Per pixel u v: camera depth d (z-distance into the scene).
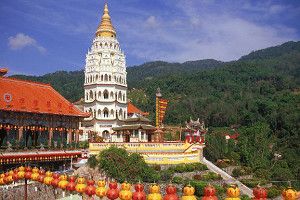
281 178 100.12
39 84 92.69
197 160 83.00
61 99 92.69
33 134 86.31
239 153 115.88
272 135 172.50
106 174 69.69
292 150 144.88
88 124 117.81
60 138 89.06
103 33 122.69
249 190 78.12
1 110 74.00
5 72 89.06
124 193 29.78
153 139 99.00
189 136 93.31
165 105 99.94
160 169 75.56
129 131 97.44
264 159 114.25
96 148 82.06
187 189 27.41
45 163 78.69
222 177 80.19
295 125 174.25
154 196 28.17
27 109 78.12
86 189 34.94
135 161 70.69
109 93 119.44
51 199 63.06
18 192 58.41
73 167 80.38
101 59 120.62
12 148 72.88
